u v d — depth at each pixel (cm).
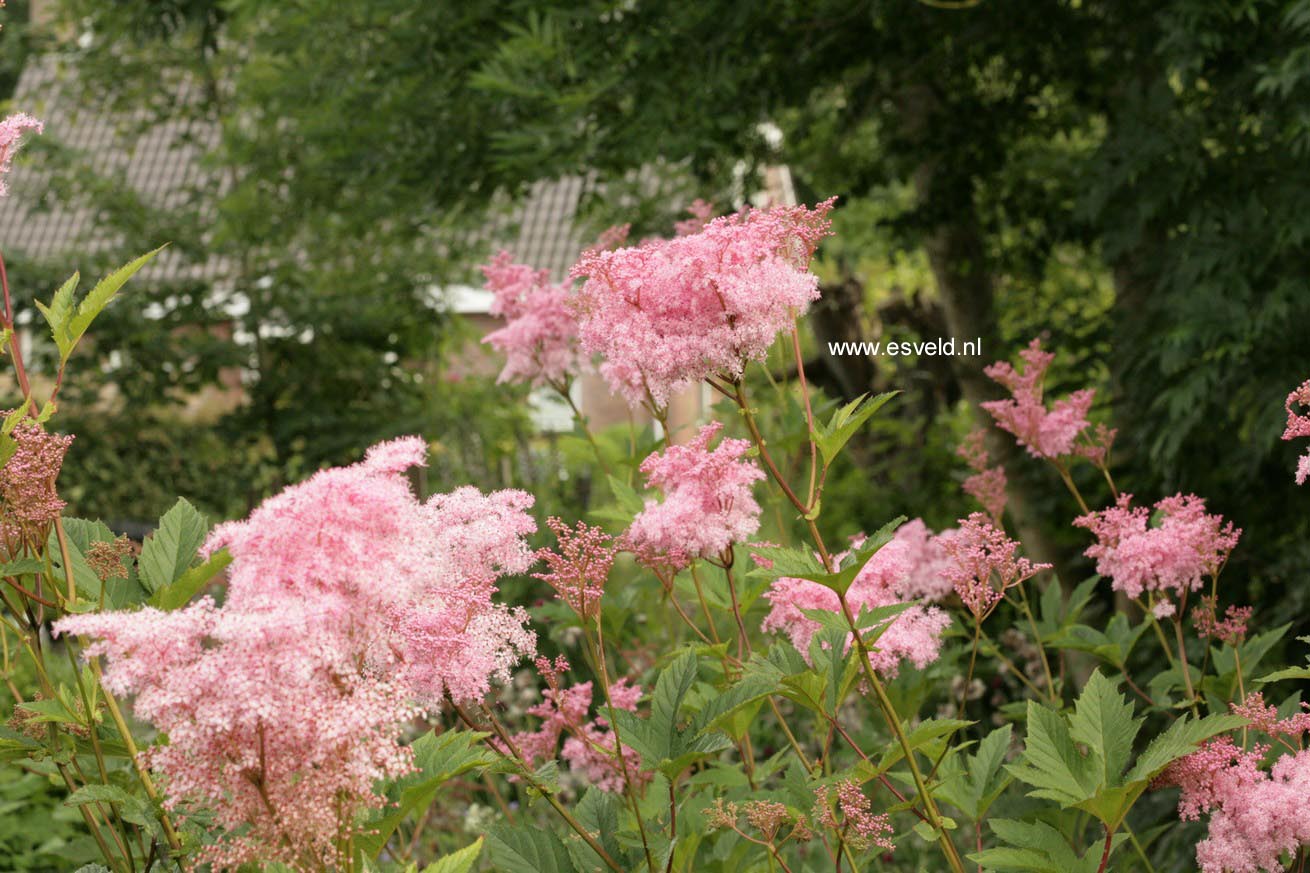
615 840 248
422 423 1277
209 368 1265
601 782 325
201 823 223
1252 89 598
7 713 441
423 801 223
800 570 232
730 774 302
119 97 1259
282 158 1098
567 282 414
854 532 933
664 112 681
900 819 454
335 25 770
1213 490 625
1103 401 690
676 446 272
